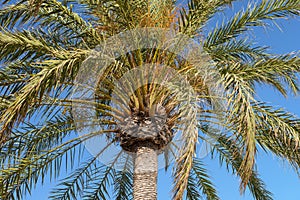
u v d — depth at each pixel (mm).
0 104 8797
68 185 11125
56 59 8750
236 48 10008
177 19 9172
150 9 9406
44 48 8562
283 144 9477
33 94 7629
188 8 9234
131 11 8875
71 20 9961
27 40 8492
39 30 9750
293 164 9758
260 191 11383
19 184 10039
